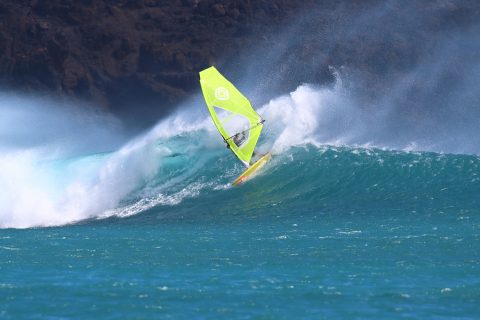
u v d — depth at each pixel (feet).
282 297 242.37
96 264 289.94
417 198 414.41
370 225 364.17
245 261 291.79
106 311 229.45
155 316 225.15
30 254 310.86
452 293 245.45
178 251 313.12
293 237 339.57
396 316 224.53
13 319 222.69
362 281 260.42
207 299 240.53
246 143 422.00
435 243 318.65
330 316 224.74
